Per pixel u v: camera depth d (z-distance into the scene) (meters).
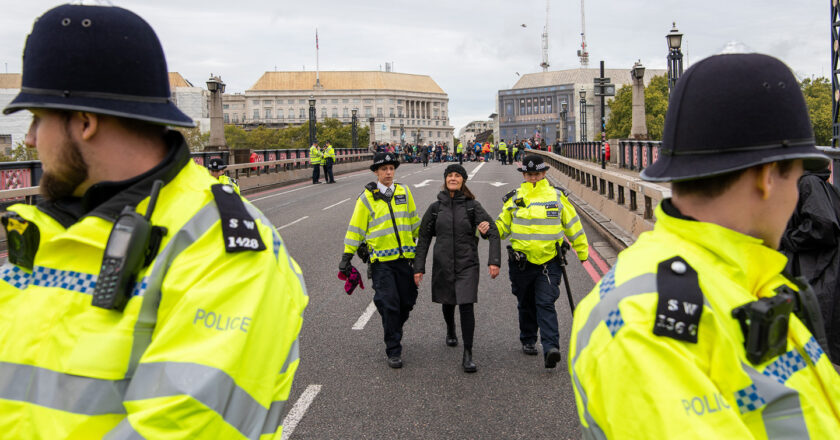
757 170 1.12
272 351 1.24
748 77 1.11
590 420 1.10
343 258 5.50
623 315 1.07
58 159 1.24
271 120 173.25
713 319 1.02
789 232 3.90
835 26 10.32
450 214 5.36
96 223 1.21
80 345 1.15
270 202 19.86
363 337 6.14
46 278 1.23
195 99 118.06
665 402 0.97
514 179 29.09
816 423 1.05
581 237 5.48
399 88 181.38
